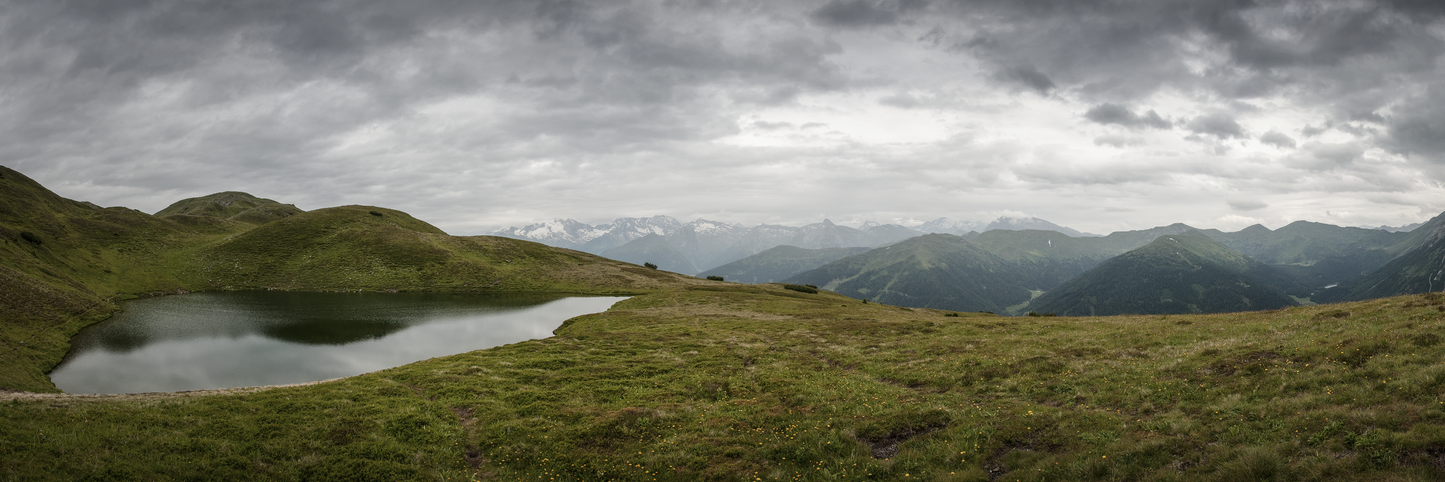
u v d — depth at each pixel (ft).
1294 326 116.26
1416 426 53.78
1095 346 127.85
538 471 78.33
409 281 433.89
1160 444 63.57
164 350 195.42
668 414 96.68
